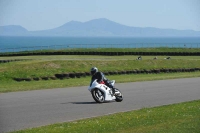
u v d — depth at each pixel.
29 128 14.73
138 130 14.48
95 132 14.02
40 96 24.88
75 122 16.02
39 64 44.53
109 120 16.55
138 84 34.50
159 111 19.33
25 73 39.56
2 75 37.78
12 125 15.39
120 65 51.78
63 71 43.19
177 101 23.95
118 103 22.42
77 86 31.95
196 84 35.28
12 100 22.73
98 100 22.23
